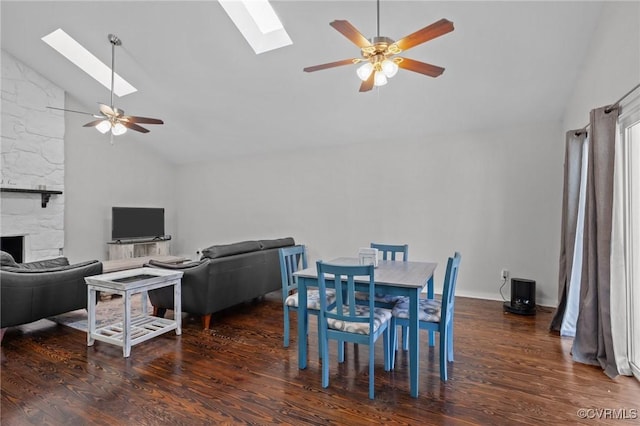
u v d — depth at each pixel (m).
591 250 2.51
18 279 2.90
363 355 2.68
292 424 1.80
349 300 2.13
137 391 2.12
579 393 2.08
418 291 2.14
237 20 3.39
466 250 4.40
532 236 4.06
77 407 1.95
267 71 3.90
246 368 2.44
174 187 7.00
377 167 4.96
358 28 3.16
